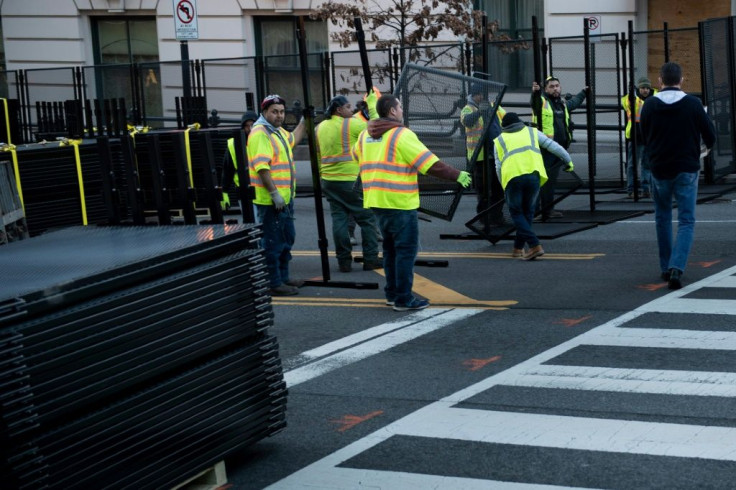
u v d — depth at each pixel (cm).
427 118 1427
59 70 2938
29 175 1546
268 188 1272
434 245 1619
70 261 653
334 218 1438
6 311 552
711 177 2002
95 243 722
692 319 1059
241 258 712
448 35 2494
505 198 1527
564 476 679
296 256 1611
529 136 1448
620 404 814
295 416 839
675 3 2388
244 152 1268
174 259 658
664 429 752
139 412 628
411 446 752
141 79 2627
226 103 2514
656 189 1215
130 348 621
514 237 1588
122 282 621
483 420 797
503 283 1300
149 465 635
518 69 2414
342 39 2319
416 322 1130
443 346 1024
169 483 650
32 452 561
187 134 1947
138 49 3231
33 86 2992
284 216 1306
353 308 1223
